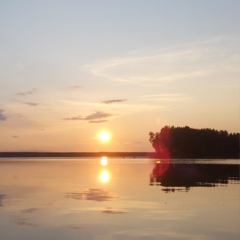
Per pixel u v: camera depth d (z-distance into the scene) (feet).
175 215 91.97
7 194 129.90
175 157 629.51
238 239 71.51
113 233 76.02
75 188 148.25
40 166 365.81
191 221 85.40
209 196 122.52
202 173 238.68
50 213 94.99
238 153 612.70
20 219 88.12
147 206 104.27
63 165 394.11
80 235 74.74
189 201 112.37
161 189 143.33
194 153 617.21
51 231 77.41
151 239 72.13
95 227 80.64
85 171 269.44
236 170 269.64
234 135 618.44
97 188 147.84
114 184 163.94
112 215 92.43
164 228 79.61
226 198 118.11
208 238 72.23
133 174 231.71
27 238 72.54
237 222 84.23
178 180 183.93
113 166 358.23
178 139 620.08
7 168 319.47
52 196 124.47
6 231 77.25
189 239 71.77
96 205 106.32
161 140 632.38
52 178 199.11
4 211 97.66
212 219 87.30
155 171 263.70
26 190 141.90
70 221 86.12
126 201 113.09
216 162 435.12
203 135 615.57
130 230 78.07
